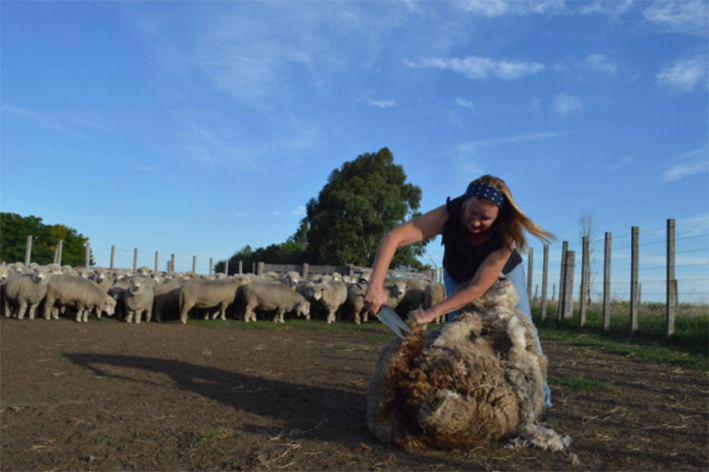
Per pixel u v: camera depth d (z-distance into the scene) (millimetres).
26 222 32344
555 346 9789
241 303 15641
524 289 4395
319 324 14930
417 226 3818
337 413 4496
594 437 3811
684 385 5980
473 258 3932
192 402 4828
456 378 3303
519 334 3594
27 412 4363
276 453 3404
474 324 3736
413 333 3514
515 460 3229
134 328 12141
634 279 11469
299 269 28000
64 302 13031
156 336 10484
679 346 9836
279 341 10188
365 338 11023
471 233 3859
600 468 3154
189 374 6242
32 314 13117
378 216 44938
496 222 3715
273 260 54500
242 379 6020
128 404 4711
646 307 16672
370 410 3668
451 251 4031
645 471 3129
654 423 4262
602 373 6766
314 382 5914
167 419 4230
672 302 10391
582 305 13688
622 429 4062
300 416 4379
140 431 3893
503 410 3340
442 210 3918
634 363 7688
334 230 44531
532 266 18359
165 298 14852
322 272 27938
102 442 3637
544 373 3906
